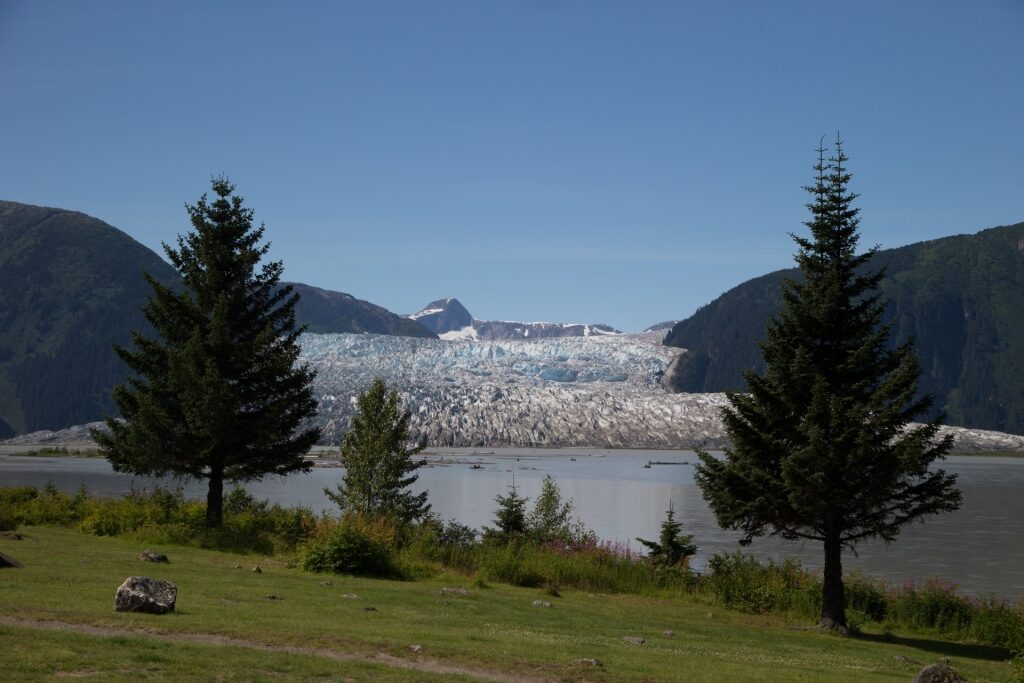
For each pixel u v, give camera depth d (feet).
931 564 201.05
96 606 63.41
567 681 53.01
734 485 106.42
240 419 137.59
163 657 48.44
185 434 136.56
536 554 128.26
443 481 487.61
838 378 106.63
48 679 42.68
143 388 140.05
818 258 110.52
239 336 145.69
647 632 82.58
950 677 55.47
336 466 629.10
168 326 140.15
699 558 193.67
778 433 107.04
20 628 53.47
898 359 105.91
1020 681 65.92
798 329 108.27
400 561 113.09
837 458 98.68
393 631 65.26
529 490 423.23
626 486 472.03
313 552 106.83
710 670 61.87
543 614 86.99
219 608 68.13
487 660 56.85
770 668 67.10
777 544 227.81
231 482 150.10
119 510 135.13
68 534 124.77
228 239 146.72
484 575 116.88
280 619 65.72
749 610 114.73
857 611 116.78
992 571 190.60
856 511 103.76
